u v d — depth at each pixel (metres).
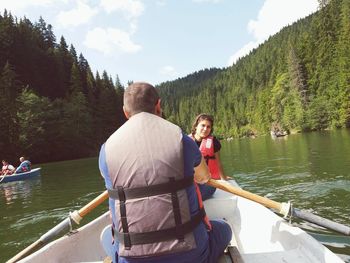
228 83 136.38
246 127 85.00
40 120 42.38
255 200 2.94
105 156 2.04
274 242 3.02
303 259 2.39
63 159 44.66
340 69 48.66
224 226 2.45
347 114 47.22
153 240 1.92
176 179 1.96
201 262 2.07
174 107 167.25
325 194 7.50
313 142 24.58
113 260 2.19
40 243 3.28
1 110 38.41
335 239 4.92
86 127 49.53
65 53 72.69
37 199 11.09
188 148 2.04
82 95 53.28
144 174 1.93
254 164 14.45
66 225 3.39
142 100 2.13
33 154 41.19
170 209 1.93
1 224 7.93
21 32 62.06
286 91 61.28
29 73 57.34
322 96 52.56
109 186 2.04
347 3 53.53
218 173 4.77
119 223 1.97
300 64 58.50
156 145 1.98
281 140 34.44
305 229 5.38
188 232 1.97
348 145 18.45
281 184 9.11
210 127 4.77
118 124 59.31
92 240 3.49
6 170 17.97
